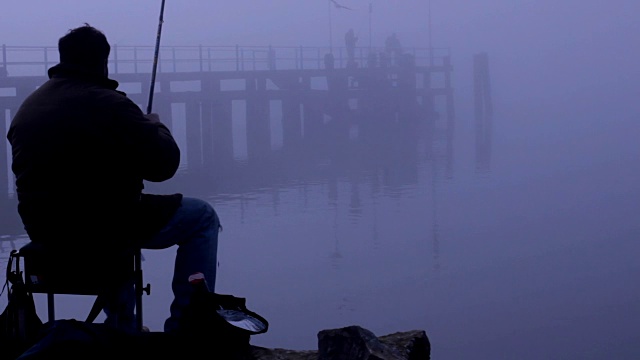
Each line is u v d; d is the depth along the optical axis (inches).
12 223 761.0
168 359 123.5
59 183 122.8
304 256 609.0
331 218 767.1
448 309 490.9
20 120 125.6
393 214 789.2
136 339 122.5
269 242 661.9
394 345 142.6
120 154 123.7
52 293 125.4
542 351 419.2
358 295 513.3
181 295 137.6
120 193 124.9
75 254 123.6
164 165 127.3
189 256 137.3
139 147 124.2
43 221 123.3
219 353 129.7
